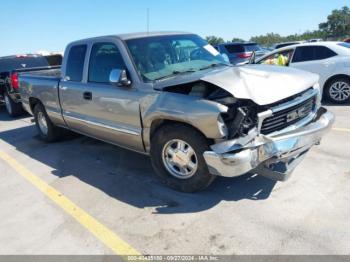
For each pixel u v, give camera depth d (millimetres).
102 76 4664
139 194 4082
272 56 8859
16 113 9836
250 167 3273
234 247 2967
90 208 3873
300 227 3148
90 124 4996
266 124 3373
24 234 3480
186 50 4758
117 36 4488
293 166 3598
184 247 3033
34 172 5152
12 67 10727
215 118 3268
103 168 5027
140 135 4168
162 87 3803
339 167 4266
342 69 7719
